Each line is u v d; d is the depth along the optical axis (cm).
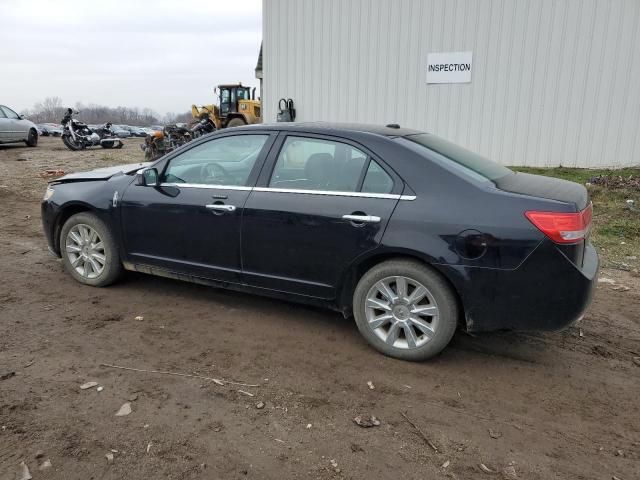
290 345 395
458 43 1141
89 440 276
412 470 262
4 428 282
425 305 362
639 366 377
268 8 1287
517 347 401
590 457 276
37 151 1855
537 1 1071
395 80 1204
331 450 275
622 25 1027
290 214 395
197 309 458
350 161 388
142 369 352
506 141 1150
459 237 343
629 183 929
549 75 1093
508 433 295
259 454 271
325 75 1262
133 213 467
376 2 1185
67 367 351
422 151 378
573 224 325
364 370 360
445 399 328
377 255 370
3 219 811
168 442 277
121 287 505
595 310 478
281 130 420
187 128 1909
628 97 1048
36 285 504
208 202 429
